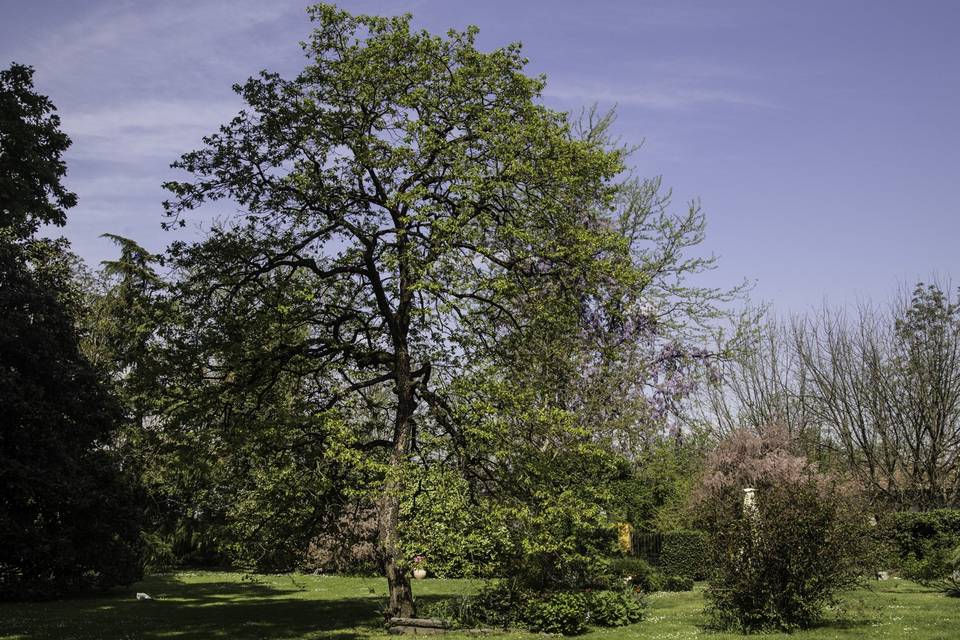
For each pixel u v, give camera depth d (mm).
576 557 17953
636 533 29719
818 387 36375
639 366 27141
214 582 30172
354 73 16828
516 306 18375
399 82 17438
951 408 33469
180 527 35594
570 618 16281
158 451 18297
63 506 22984
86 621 18109
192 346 17625
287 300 17906
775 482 17109
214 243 17719
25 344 22953
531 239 16531
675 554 26375
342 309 18594
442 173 17797
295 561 19547
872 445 34531
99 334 33781
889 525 17594
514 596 17406
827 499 15258
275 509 18469
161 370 17453
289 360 18516
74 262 33250
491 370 16875
